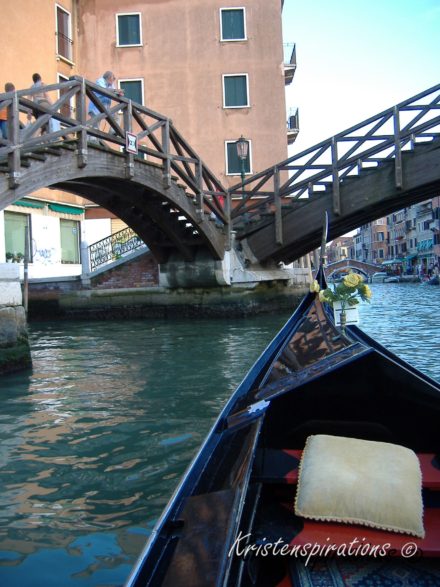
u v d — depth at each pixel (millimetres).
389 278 52062
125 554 2686
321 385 2979
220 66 19234
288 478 2525
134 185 10695
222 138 19172
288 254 16281
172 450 4094
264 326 12141
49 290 15969
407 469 2309
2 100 7230
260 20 19234
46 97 9461
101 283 15523
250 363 7543
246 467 2201
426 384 2754
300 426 3061
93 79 19406
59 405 5504
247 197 13984
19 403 5609
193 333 11203
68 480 3574
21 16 16594
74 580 2471
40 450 4148
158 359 8133
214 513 1904
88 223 19328
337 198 12977
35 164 7875
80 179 9836
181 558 1661
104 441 4336
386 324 12922
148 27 19359
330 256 103812
